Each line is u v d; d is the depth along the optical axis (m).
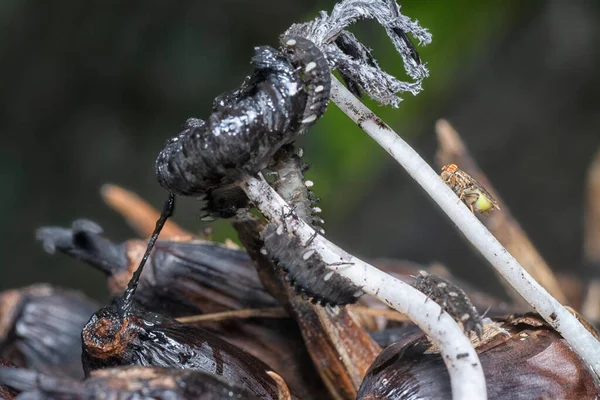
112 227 0.42
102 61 0.41
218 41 0.42
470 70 0.41
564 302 0.19
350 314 0.15
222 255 0.16
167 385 0.13
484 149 0.42
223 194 0.14
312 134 0.32
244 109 0.13
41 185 0.41
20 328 0.17
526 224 0.42
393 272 0.18
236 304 0.16
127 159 0.42
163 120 0.42
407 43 0.14
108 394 0.13
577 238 0.41
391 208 0.42
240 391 0.13
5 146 0.41
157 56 0.42
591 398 0.14
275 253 0.13
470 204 0.15
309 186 0.14
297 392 0.15
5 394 0.14
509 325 0.14
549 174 0.42
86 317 0.18
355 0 0.14
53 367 0.17
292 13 0.42
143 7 0.41
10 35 0.40
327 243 0.14
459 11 0.31
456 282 0.20
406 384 0.14
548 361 0.14
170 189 0.14
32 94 0.41
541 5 0.42
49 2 0.40
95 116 0.42
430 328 0.13
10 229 0.40
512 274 0.14
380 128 0.14
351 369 0.15
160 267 0.16
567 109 0.42
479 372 0.13
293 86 0.13
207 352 0.14
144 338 0.14
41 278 0.40
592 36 0.42
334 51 0.14
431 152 0.39
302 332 0.15
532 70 0.42
